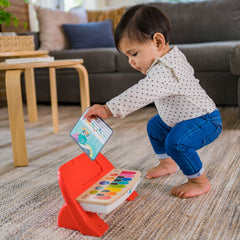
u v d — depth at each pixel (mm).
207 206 853
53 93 1688
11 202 934
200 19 2496
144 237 722
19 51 1649
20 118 1213
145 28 869
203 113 936
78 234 754
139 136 1581
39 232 770
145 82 847
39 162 1276
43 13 2594
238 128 1609
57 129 1737
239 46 1660
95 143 841
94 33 2605
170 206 865
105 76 2307
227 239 697
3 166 1251
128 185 828
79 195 771
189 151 903
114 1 3811
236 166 1123
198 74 2082
